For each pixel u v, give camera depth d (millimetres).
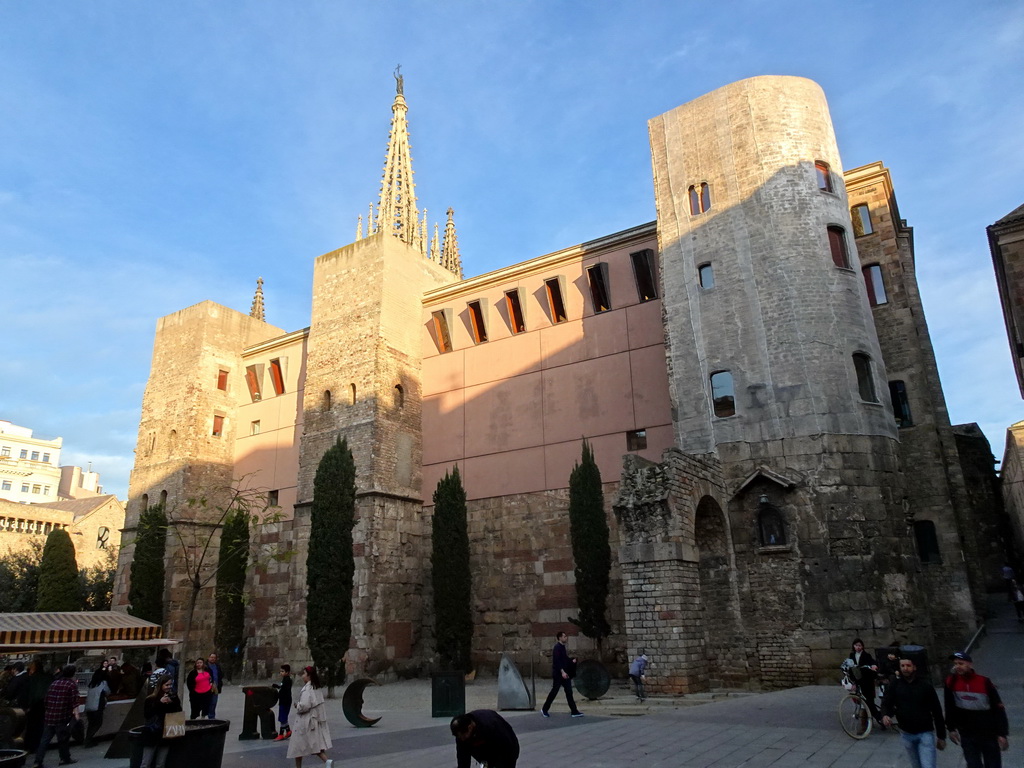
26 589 49000
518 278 34031
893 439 24453
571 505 27422
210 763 10875
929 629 21969
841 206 26828
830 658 21625
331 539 28438
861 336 25016
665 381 28766
